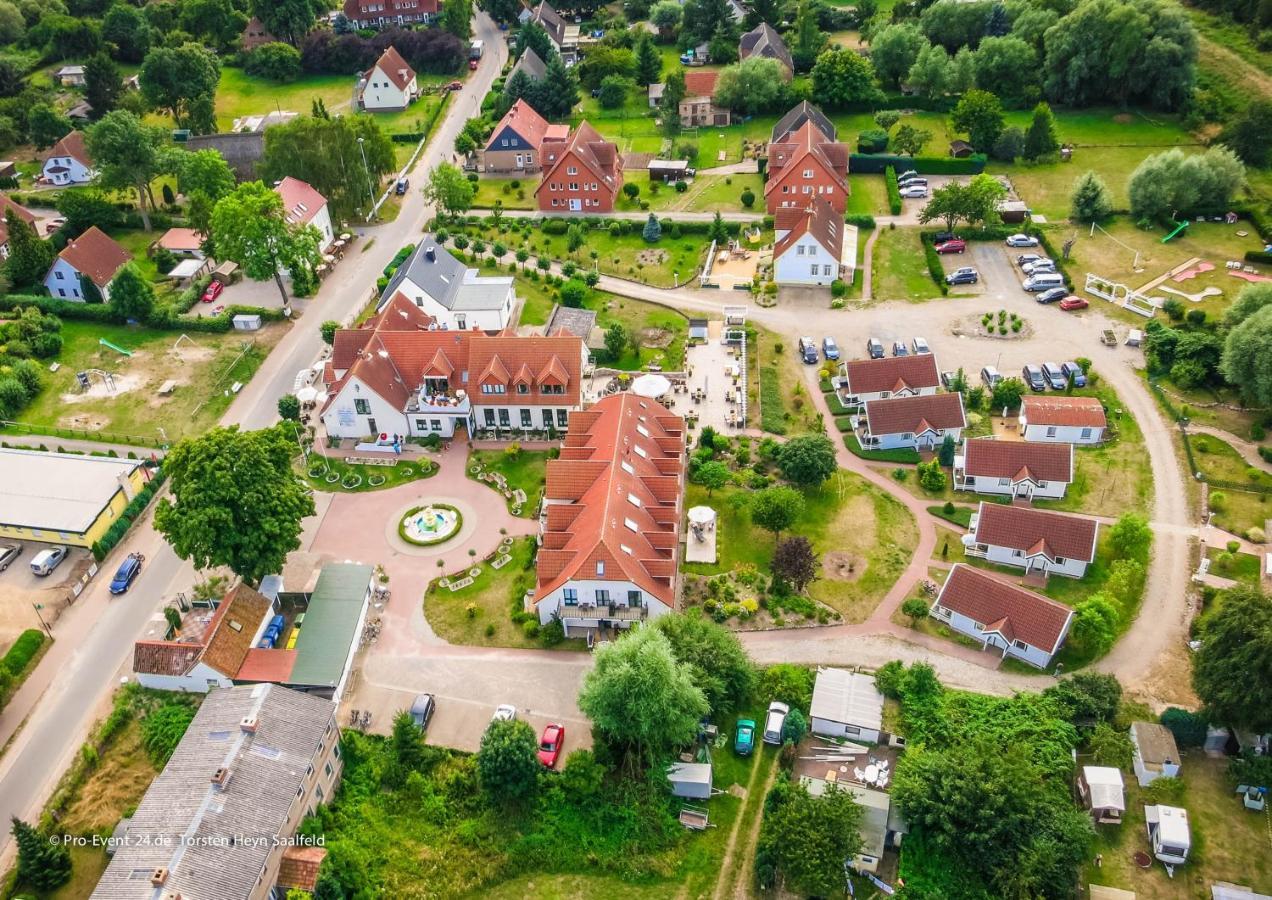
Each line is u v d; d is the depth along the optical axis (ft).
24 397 391.24
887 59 655.35
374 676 282.77
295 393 396.37
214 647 271.69
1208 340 386.52
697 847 238.48
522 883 232.53
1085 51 605.31
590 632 293.02
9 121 611.88
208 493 281.33
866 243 502.79
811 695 271.08
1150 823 236.43
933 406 363.97
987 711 264.31
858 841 224.74
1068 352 413.18
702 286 471.62
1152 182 488.02
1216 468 348.59
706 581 310.45
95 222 515.91
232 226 427.33
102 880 208.03
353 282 479.82
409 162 603.26
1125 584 295.28
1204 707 255.50
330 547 326.65
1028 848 225.15
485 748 242.58
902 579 311.06
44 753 261.24
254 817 220.02
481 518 337.72
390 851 235.81
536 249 505.25
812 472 332.39
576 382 368.68
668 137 624.59
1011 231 496.23
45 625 297.53
